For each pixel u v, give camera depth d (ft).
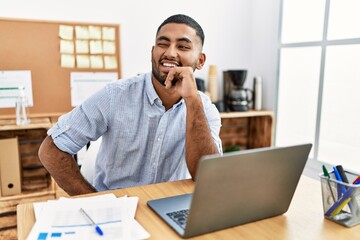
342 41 7.68
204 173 2.40
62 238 2.49
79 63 8.09
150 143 4.58
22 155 7.70
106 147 4.64
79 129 4.27
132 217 2.85
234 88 9.10
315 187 3.76
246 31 10.00
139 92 4.56
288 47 9.04
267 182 2.78
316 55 8.45
